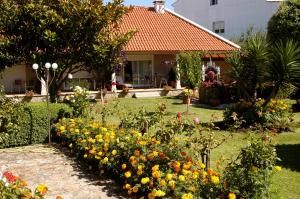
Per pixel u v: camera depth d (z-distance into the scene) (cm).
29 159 985
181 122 836
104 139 864
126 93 2580
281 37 2106
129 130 933
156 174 631
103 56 1382
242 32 3350
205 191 600
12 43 1358
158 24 3028
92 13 1342
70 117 1206
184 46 2767
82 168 894
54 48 1386
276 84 1350
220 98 2077
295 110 1748
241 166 605
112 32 1504
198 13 3844
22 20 1333
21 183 561
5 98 1173
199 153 728
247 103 1348
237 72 1386
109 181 793
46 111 1182
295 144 1101
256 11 3212
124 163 755
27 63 1427
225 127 1337
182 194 591
